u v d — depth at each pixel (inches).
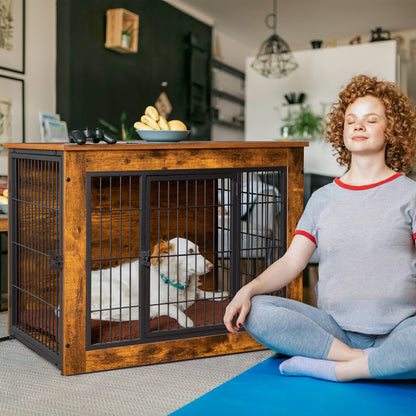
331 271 64.6
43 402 66.3
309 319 60.7
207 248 107.8
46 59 159.5
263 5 245.3
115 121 185.5
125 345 78.5
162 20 214.2
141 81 200.4
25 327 90.5
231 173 83.8
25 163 89.7
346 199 65.0
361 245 62.4
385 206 62.5
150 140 85.6
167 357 81.0
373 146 63.4
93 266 94.3
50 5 159.9
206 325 84.0
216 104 269.3
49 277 90.0
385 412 52.2
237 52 308.0
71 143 77.2
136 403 66.1
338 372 58.7
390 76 249.0
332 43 279.0
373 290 61.4
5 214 114.9
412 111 67.2
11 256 93.2
